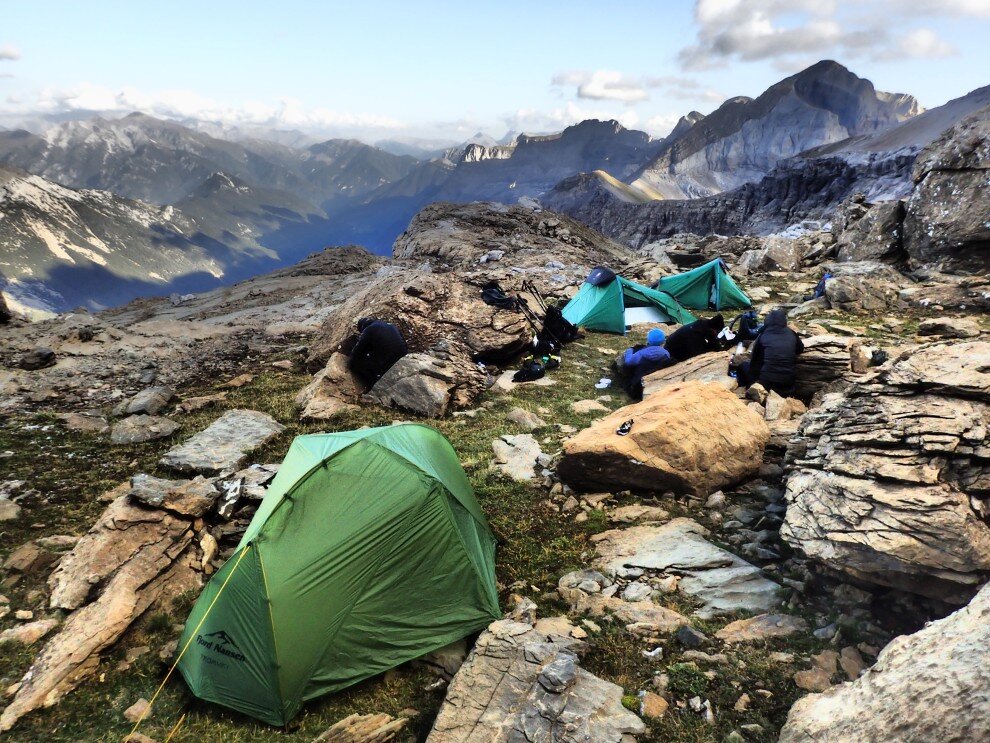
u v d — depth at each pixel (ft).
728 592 22.59
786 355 39.91
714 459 30.55
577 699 17.22
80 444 42.42
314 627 20.36
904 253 79.46
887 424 22.65
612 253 157.17
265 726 19.34
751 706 17.29
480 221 164.96
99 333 74.90
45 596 24.91
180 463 37.17
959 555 17.62
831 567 20.35
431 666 21.31
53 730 19.04
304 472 24.17
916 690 12.40
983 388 22.22
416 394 46.42
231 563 21.80
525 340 58.65
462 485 29.01
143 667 21.72
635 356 50.21
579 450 31.83
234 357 65.77
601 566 25.63
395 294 59.47
